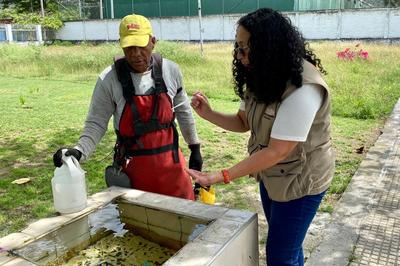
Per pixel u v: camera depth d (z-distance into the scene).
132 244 2.27
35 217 3.95
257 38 1.85
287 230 2.16
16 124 7.64
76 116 8.31
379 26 25.16
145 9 33.66
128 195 2.43
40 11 39.84
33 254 1.95
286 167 2.08
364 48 19.81
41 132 7.09
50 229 2.07
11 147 6.24
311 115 1.90
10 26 32.81
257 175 2.34
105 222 2.32
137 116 2.66
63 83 13.11
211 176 2.00
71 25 36.16
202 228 2.10
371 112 7.86
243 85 2.16
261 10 1.92
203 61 16.08
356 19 25.66
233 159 5.54
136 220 2.35
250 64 1.93
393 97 9.38
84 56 16.95
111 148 6.07
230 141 6.40
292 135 1.90
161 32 31.89
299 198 2.11
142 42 2.51
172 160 2.80
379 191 4.23
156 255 2.18
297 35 1.89
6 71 16.08
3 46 19.95
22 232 2.05
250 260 2.16
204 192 2.78
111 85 2.68
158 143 2.74
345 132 6.74
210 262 1.75
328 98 1.98
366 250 3.18
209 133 6.84
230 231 1.97
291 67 1.85
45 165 5.44
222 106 8.91
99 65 16.09
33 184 4.76
